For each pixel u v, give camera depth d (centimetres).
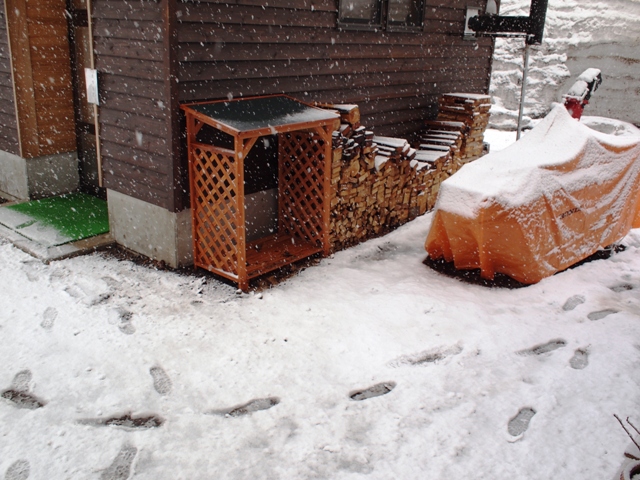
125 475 321
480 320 491
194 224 569
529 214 524
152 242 602
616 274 604
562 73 1406
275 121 523
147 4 507
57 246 621
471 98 861
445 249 595
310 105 600
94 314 493
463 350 447
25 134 741
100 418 368
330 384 407
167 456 336
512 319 495
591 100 1433
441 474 323
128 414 373
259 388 402
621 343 453
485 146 991
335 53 682
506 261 551
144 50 526
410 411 377
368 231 701
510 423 365
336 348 450
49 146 768
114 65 566
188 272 582
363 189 660
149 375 412
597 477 317
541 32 877
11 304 504
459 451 341
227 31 549
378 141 714
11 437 347
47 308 500
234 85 572
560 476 319
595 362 428
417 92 855
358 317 495
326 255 632
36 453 336
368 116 770
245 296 536
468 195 538
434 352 446
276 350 447
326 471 326
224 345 452
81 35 725
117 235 643
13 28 696
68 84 763
